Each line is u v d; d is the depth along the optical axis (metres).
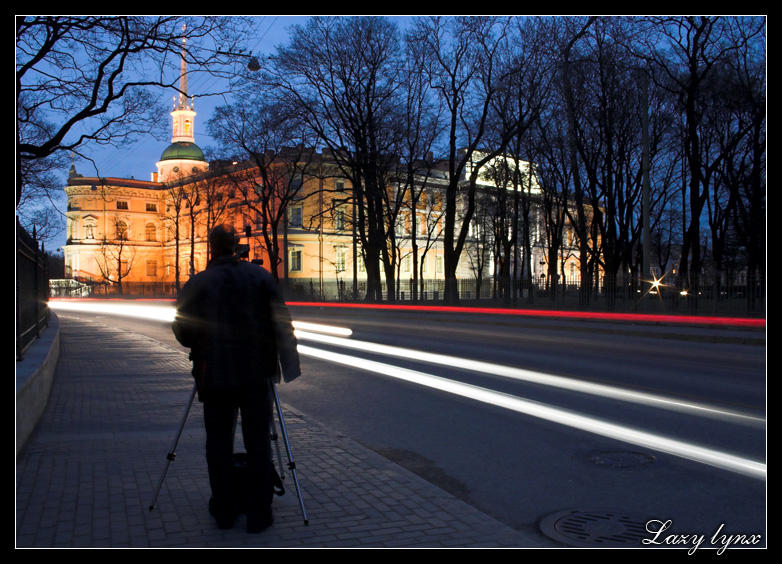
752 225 31.45
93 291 81.44
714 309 24.27
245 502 4.11
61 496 4.68
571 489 5.14
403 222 68.62
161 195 89.38
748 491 5.00
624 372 11.55
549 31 34.47
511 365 12.66
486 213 48.28
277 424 7.22
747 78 27.86
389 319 30.77
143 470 5.38
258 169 55.38
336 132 40.75
